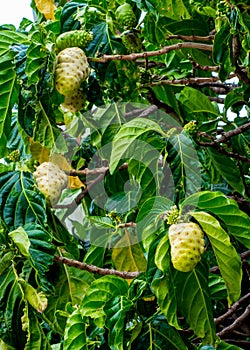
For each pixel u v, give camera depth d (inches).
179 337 89.0
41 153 94.2
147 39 99.9
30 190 89.9
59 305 96.4
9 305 88.6
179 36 100.9
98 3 97.3
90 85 93.3
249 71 99.0
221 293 93.0
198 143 96.1
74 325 90.7
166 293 85.5
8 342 88.7
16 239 87.0
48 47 88.5
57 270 93.1
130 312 89.9
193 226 85.3
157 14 98.7
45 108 88.1
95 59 92.3
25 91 88.7
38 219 89.0
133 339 88.7
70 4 96.6
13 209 89.2
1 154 94.5
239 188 100.0
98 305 90.1
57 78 87.9
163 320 89.5
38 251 87.5
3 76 91.6
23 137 95.0
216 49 98.0
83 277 97.1
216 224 85.4
